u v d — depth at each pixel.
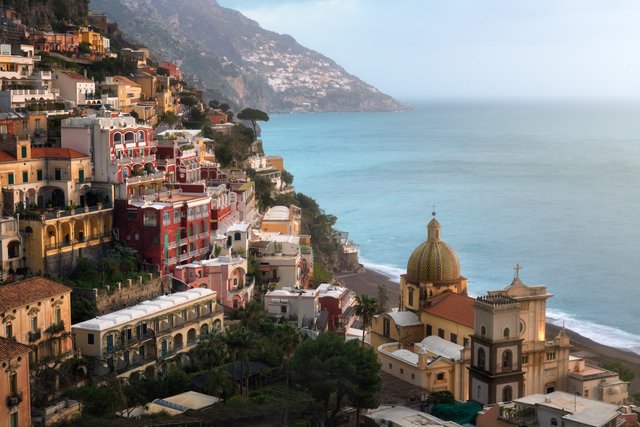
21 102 171.38
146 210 139.50
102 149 143.25
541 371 124.62
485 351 114.06
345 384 101.56
